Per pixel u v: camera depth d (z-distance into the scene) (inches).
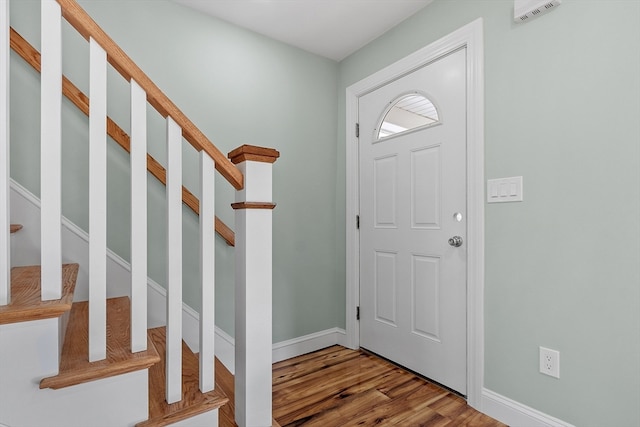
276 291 90.4
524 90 58.8
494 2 63.4
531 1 55.9
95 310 37.0
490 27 63.9
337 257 102.9
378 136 91.4
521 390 58.8
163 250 72.2
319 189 99.3
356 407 65.4
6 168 33.1
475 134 65.9
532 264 57.6
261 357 46.2
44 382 32.8
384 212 89.0
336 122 103.3
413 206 80.7
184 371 52.0
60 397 34.3
